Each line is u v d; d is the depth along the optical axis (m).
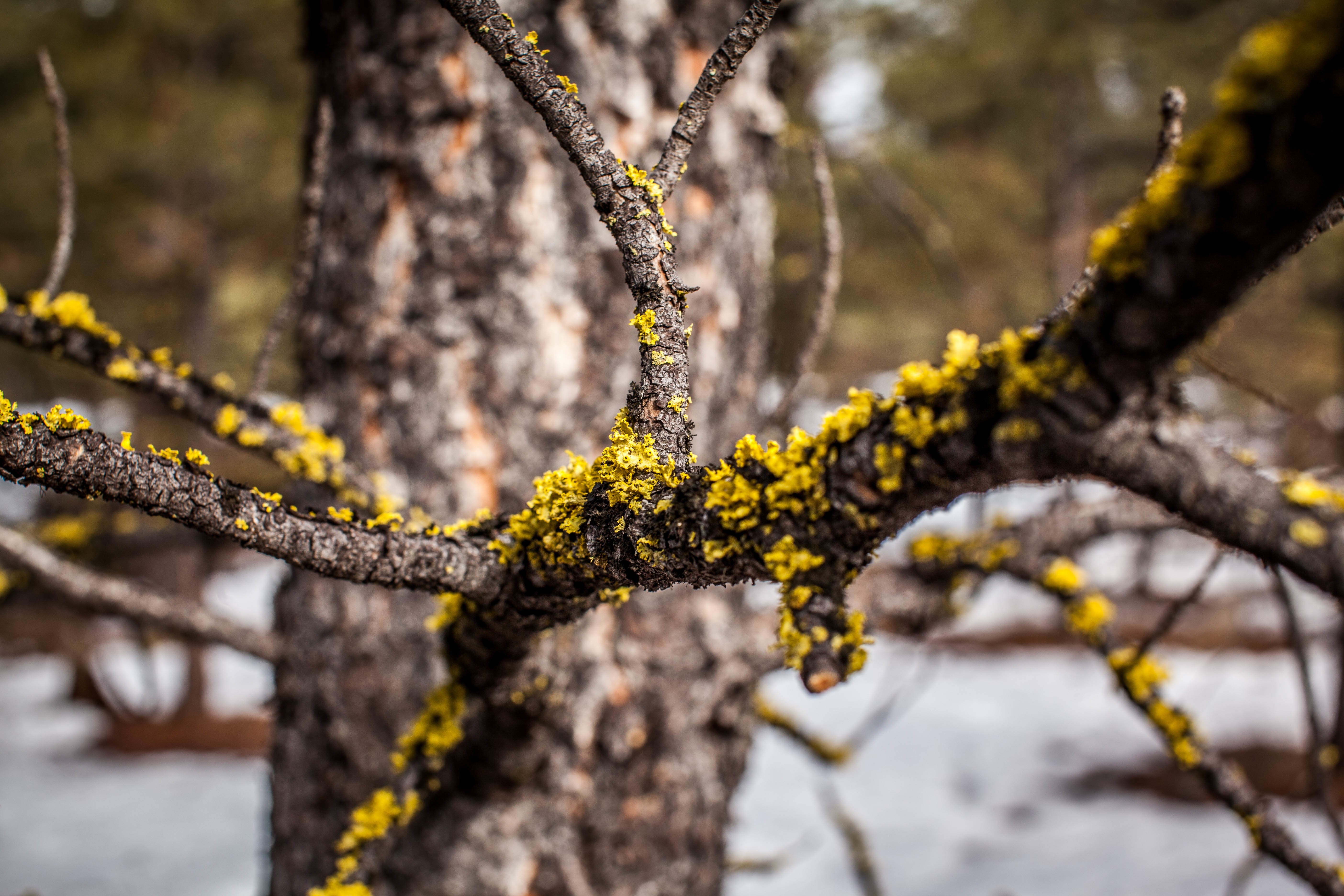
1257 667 5.02
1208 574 0.86
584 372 1.00
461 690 0.79
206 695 4.50
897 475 0.54
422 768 0.80
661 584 0.60
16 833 3.27
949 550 0.99
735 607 1.09
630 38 1.02
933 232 1.91
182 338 4.07
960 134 6.41
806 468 0.56
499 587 0.65
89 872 2.94
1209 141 0.48
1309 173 0.47
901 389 0.55
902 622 1.00
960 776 4.05
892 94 5.75
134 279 4.08
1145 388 0.51
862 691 5.24
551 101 0.60
